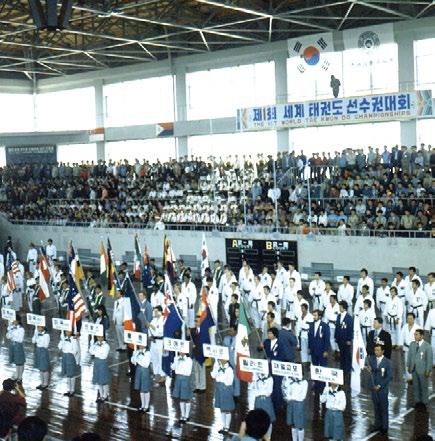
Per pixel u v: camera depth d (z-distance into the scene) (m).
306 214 32.56
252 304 24.30
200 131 43.12
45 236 42.22
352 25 38.19
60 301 24.50
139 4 32.84
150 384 17.25
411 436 14.91
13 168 47.91
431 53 35.00
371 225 30.19
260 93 41.38
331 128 38.62
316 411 16.69
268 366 14.91
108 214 39.53
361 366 14.80
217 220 35.16
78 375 20.44
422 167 31.44
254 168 36.91
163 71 45.09
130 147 47.66
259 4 35.81
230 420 16.31
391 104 30.62
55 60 46.62
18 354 20.06
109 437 15.63
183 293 23.95
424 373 16.41
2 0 34.38
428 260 28.55
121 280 24.97
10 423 10.34
